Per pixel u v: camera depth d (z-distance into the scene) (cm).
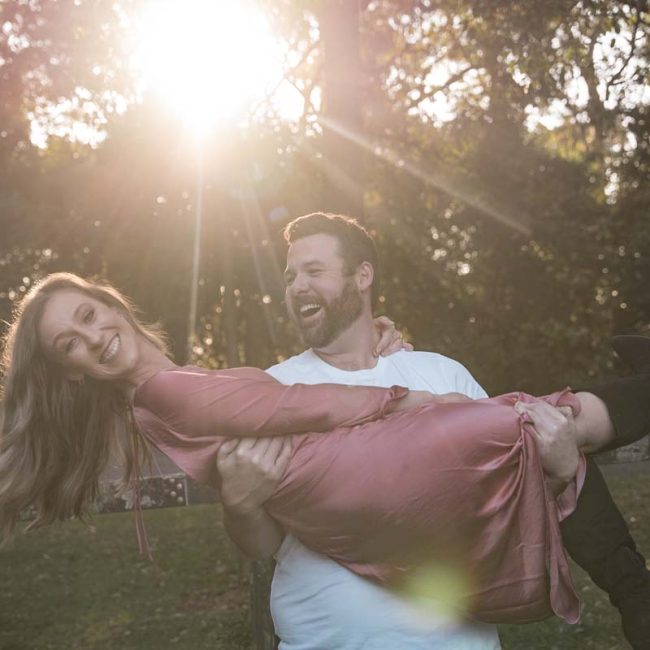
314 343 261
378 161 925
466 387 272
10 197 992
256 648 481
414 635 238
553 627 632
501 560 233
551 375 1543
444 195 1141
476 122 863
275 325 1130
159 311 992
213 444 238
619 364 1552
